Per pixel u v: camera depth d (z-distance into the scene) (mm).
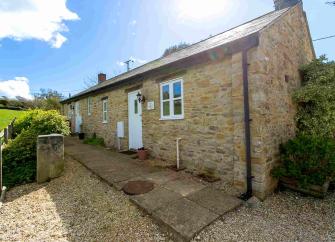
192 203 3262
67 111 16500
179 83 5516
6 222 2980
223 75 4312
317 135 4605
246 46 3633
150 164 5648
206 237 2533
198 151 4898
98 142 9648
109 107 9344
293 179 3822
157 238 2557
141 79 6898
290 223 2912
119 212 3148
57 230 2756
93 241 2514
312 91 4859
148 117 6664
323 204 3482
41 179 4539
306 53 6254
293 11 5211
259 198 3572
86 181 4441
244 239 2527
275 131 4102
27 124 8016
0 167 3895
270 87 3949
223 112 4320
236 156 3939
